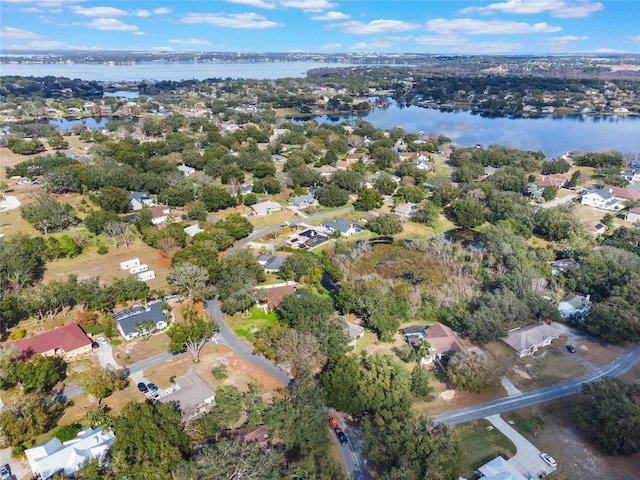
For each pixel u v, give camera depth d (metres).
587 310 101.50
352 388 74.00
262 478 55.56
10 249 109.25
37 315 98.38
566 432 70.69
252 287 102.06
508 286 103.88
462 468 60.81
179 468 56.53
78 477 59.31
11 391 75.94
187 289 104.81
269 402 75.38
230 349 90.06
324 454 66.12
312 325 86.75
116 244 132.75
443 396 78.31
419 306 103.00
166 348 90.00
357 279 112.00
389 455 61.44
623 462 65.44
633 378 82.88
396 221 149.62
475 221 154.25
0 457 65.00
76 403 75.19
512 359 88.00
